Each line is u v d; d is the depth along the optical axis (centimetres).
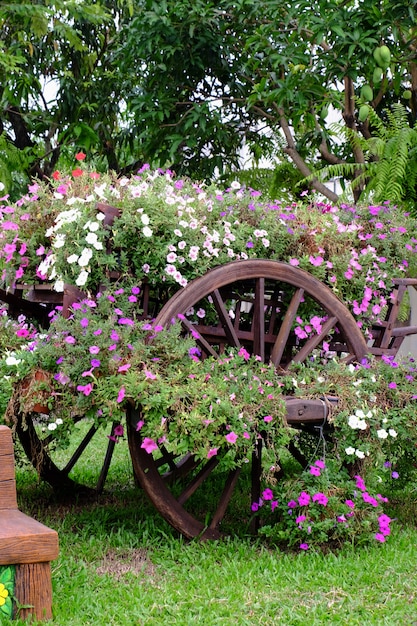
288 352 501
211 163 913
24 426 394
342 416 421
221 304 423
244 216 462
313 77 744
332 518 410
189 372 394
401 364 468
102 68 1138
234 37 844
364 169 736
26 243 429
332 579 359
